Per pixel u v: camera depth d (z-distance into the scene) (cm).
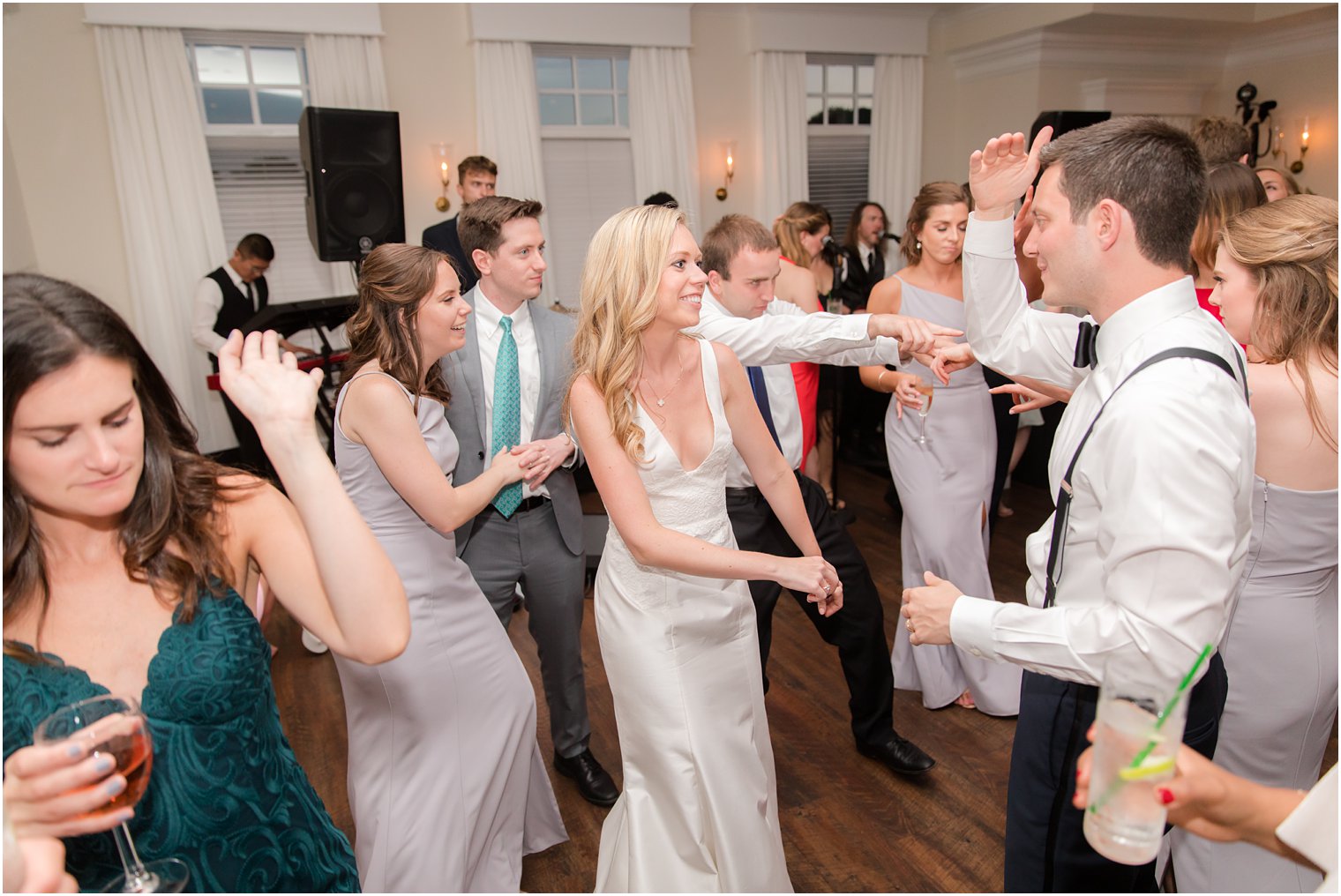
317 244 509
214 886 107
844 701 281
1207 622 105
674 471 164
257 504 114
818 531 226
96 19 538
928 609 132
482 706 182
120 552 104
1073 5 683
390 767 177
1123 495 109
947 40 814
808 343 199
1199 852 175
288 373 102
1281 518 153
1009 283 163
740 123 755
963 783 236
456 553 203
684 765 164
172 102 566
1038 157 154
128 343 97
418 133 645
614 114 712
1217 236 213
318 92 599
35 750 85
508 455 188
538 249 213
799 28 741
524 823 210
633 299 153
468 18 638
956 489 264
